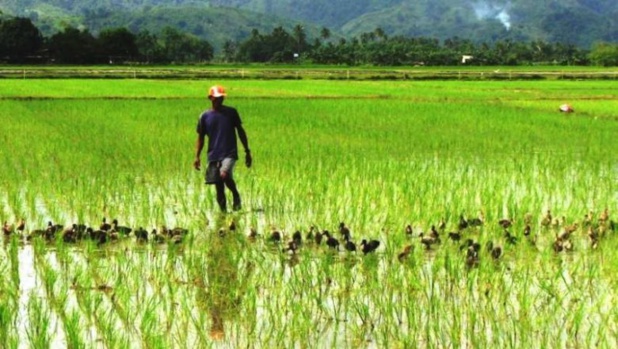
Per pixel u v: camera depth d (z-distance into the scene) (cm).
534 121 3391
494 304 986
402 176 1906
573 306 986
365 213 1474
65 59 14975
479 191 1773
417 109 3991
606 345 845
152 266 1163
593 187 1855
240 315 948
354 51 18875
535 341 867
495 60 17138
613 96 5262
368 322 928
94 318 934
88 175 1916
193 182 1869
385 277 1112
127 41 15775
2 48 14550
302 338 873
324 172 1939
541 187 1850
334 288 1062
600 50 15300
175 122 3191
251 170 2002
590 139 2780
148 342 849
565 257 1233
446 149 2478
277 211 1556
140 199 1652
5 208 1573
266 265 1183
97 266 1154
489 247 1209
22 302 1005
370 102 4491
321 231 1394
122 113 3622
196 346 853
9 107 3934
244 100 4616
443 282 1080
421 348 848
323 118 3441
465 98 5025
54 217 1451
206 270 1145
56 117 3397
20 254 1246
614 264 1166
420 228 1423
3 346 837
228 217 1512
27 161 2108
